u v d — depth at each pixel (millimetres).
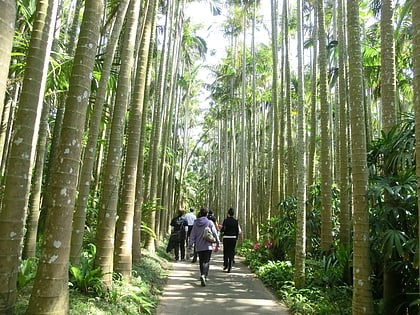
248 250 12977
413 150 4637
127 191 6418
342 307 5398
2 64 2289
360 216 4688
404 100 15484
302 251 6797
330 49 11484
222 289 7195
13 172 3494
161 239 16000
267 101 22516
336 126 13352
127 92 6016
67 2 12492
